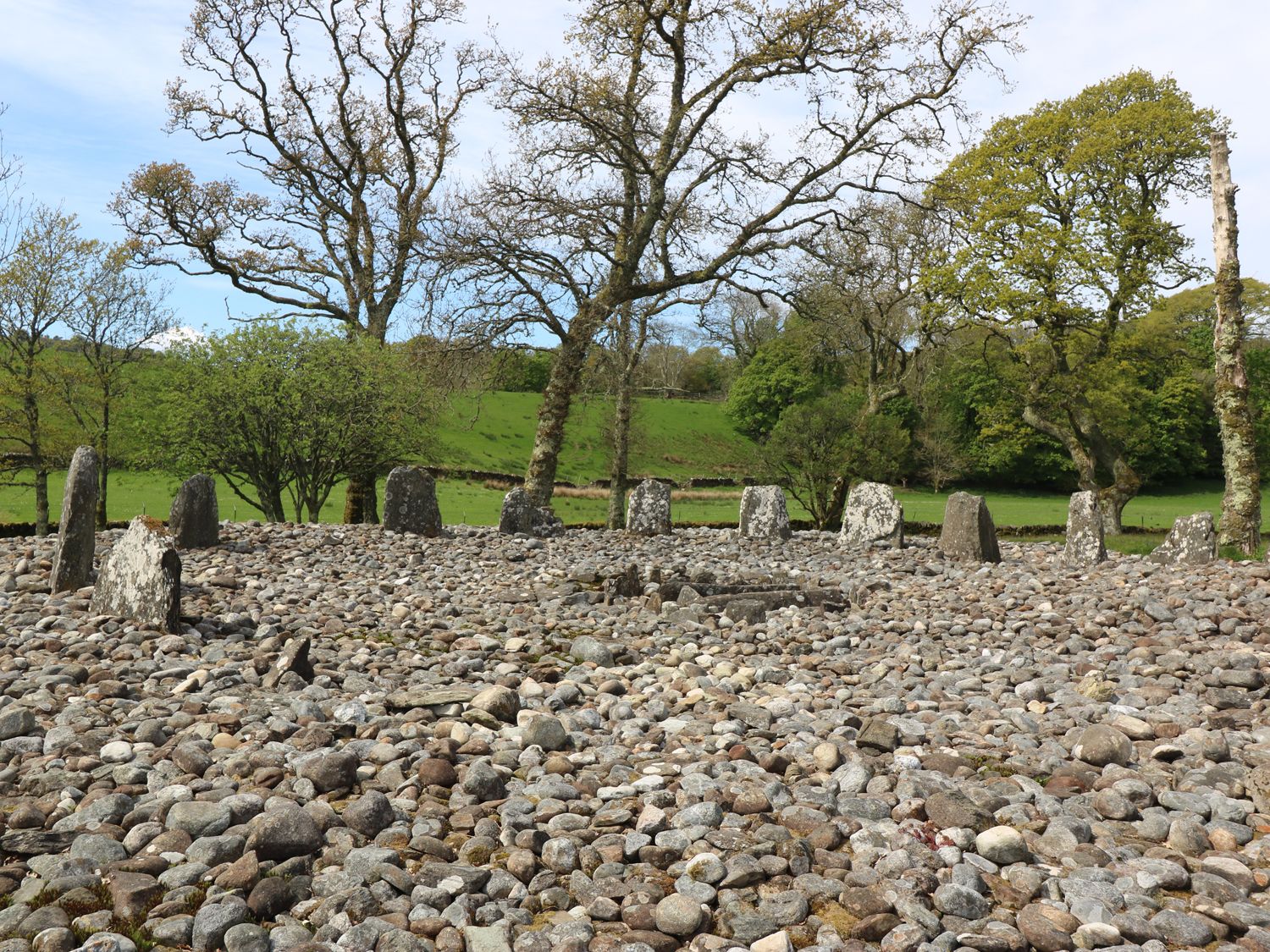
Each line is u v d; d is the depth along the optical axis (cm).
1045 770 469
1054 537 3203
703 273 2078
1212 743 482
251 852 349
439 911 322
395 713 558
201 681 600
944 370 5150
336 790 419
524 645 773
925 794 429
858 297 2461
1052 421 2617
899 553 1544
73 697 558
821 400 2795
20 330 2178
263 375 1855
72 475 916
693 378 8106
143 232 2297
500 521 1748
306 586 1060
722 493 4731
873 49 1920
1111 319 2461
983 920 322
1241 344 1755
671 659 729
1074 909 330
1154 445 5522
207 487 1337
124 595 787
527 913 323
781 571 1276
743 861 351
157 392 1983
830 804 417
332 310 2445
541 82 1897
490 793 423
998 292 2358
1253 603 908
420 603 963
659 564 1331
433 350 2059
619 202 2066
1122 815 408
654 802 411
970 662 731
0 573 1002
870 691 636
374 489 2253
